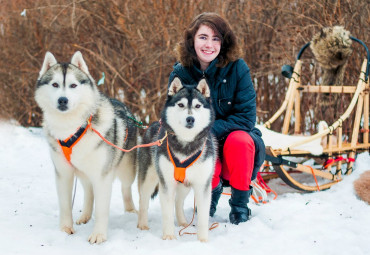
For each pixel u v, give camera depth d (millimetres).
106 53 5965
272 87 5719
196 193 2559
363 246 2418
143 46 5621
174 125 2480
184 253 2271
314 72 5117
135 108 6086
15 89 6469
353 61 5027
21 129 6238
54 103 2324
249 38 5645
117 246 2365
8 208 3072
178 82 2629
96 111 2516
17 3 6297
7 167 4488
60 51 6277
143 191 2785
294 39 5137
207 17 2889
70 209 2652
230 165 2850
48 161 4816
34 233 2543
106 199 2533
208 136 2584
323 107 4637
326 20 5117
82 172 2594
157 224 2879
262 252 2348
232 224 2855
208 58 2906
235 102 3031
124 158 2926
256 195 3459
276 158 3443
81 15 5762
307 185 3863
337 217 2930
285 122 4520
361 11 4969
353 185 3756
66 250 2322
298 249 2383
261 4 5531
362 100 4219
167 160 2496
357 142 4652
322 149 3781
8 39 6367
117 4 5613
